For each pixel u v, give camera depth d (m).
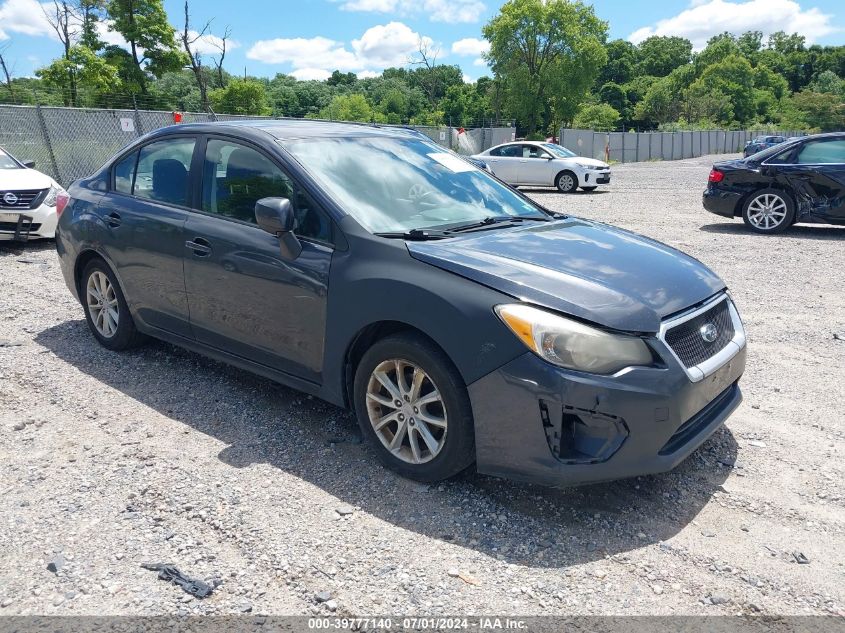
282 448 3.73
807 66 152.50
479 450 3.09
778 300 6.88
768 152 11.01
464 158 4.79
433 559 2.80
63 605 2.50
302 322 3.67
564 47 68.75
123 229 4.66
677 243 10.10
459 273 3.15
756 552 2.89
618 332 2.92
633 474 2.96
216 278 4.06
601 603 2.57
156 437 3.84
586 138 44.25
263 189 3.94
